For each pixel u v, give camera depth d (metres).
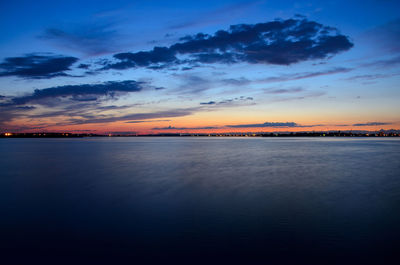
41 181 18.33
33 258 6.98
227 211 10.86
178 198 13.20
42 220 9.85
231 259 6.88
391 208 11.28
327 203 12.09
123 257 7.00
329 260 6.78
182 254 7.13
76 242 7.91
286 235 8.30
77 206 11.77
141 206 11.71
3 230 8.87
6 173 22.25
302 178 19.34
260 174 21.27
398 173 21.78
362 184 16.91
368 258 6.86
